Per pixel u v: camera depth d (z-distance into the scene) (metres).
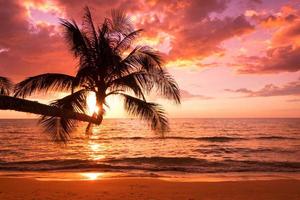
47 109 4.94
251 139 50.75
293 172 19.67
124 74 8.91
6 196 10.49
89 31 9.33
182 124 117.19
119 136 56.88
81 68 8.61
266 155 31.19
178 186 12.69
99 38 9.12
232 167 22.30
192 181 14.29
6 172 19.42
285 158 28.83
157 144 43.03
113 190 11.68
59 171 20.05
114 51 9.33
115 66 8.66
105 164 23.89
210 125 108.00
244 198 10.77
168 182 13.59
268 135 60.00
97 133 65.88
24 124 116.69
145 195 10.91
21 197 10.35
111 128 89.06
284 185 13.03
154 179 14.34
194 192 11.57
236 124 118.81
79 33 9.05
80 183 13.09
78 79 8.36
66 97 8.28
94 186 12.40
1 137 52.94
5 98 3.99
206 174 18.58
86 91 8.57
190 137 53.94
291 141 47.44
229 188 12.38
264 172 19.69
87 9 9.38
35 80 8.43
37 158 28.94
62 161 25.30
